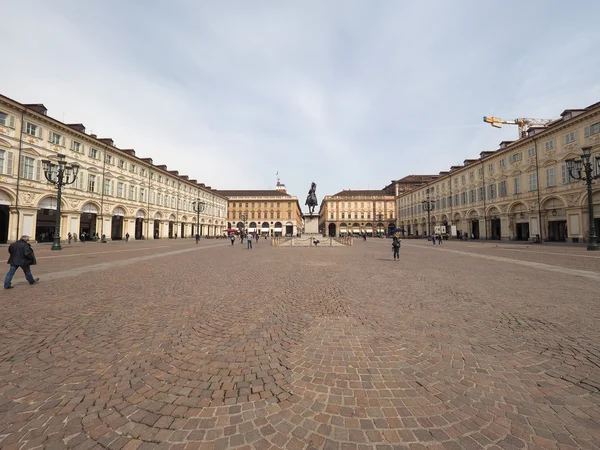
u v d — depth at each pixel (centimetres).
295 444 225
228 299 668
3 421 247
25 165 2858
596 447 221
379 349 395
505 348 398
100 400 279
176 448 221
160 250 2302
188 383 309
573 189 3062
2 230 2962
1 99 2606
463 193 5106
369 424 247
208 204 7556
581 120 2966
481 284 844
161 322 504
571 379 317
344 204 9625
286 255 1872
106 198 3934
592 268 1151
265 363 354
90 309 582
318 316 541
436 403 275
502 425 245
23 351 384
